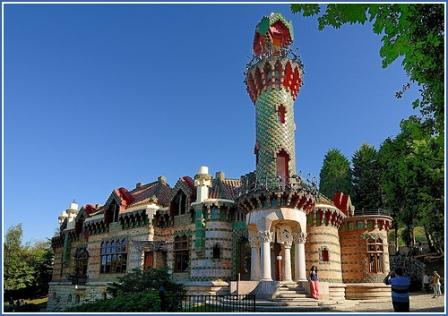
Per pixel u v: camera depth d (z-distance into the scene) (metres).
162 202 41.97
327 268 34.59
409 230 54.56
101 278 42.94
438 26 10.66
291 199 31.31
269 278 29.58
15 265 63.94
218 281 33.44
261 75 35.69
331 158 67.38
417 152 28.58
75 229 50.19
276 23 39.31
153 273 24.62
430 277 37.94
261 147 34.31
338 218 37.03
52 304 49.12
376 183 59.84
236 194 37.72
